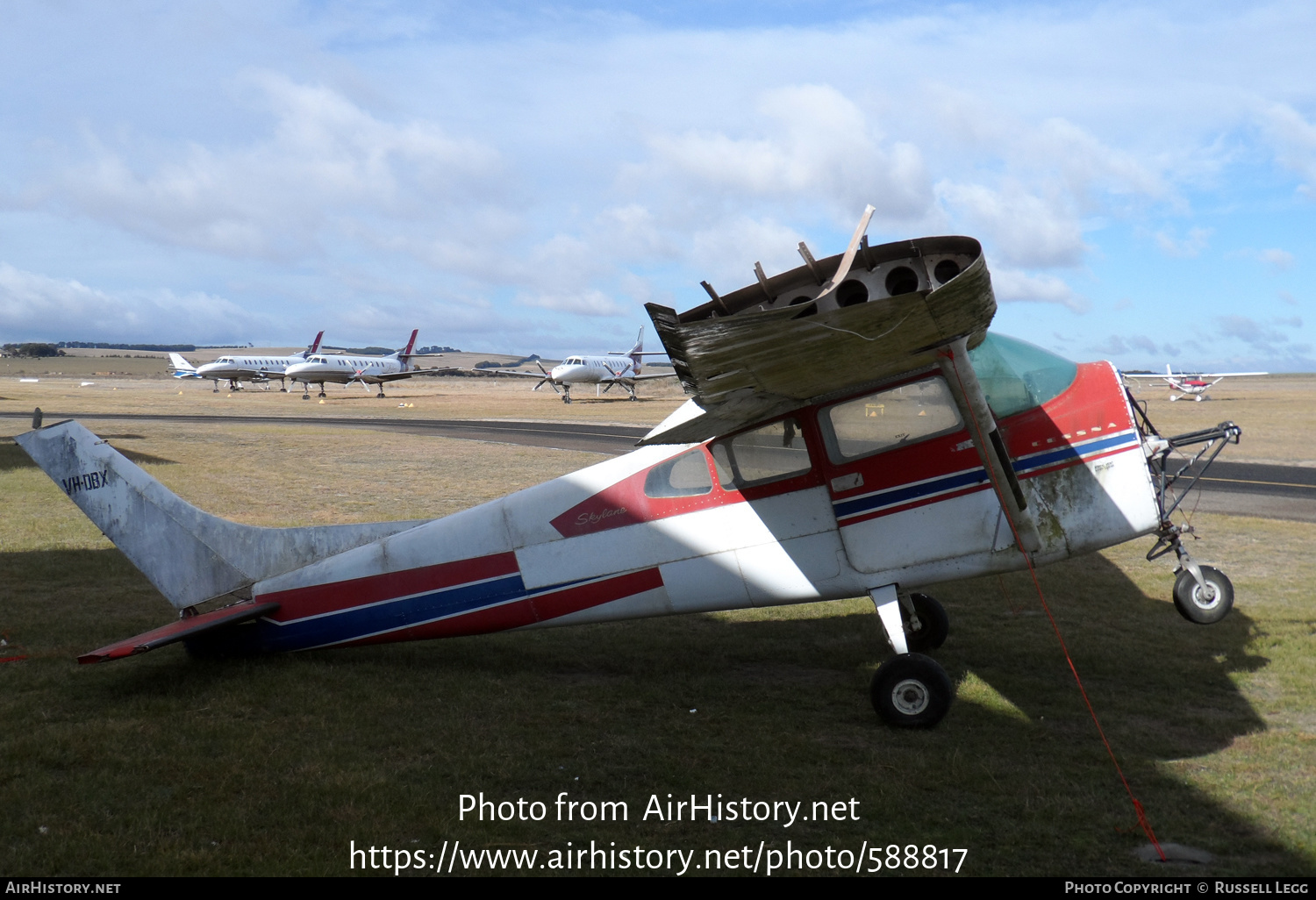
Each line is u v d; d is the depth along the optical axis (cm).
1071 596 859
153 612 792
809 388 517
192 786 439
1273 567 973
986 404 515
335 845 386
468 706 568
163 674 620
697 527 602
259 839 388
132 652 539
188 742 494
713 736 520
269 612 651
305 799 426
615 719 547
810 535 582
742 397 498
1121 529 577
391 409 4941
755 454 588
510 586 631
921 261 456
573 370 6181
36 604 823
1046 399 577
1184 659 659
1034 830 401
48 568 970
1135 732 518
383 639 649
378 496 1557
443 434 2973
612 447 2470
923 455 563
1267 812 415
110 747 484
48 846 375
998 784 448
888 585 572
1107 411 581
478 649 704
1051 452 571
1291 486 1593
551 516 628
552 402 6041
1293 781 447
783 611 831
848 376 504
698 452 603
